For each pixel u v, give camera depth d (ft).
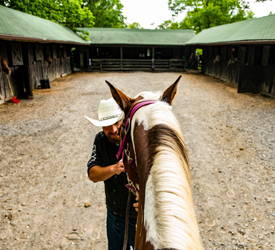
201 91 42.80
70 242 9.95
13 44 34.63
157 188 2.79
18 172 15.31
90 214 11.64
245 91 40.52
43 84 44.37
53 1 68.59
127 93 41.01
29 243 9.87
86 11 83.71
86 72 75.82
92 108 30.53
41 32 44.21
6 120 25.48
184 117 27.04
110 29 91.61
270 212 11.56
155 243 2.47
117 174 5.89
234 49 49.57
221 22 102.06
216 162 16.61
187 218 2.57
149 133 3.52
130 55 89.20
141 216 3.20
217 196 12.87
